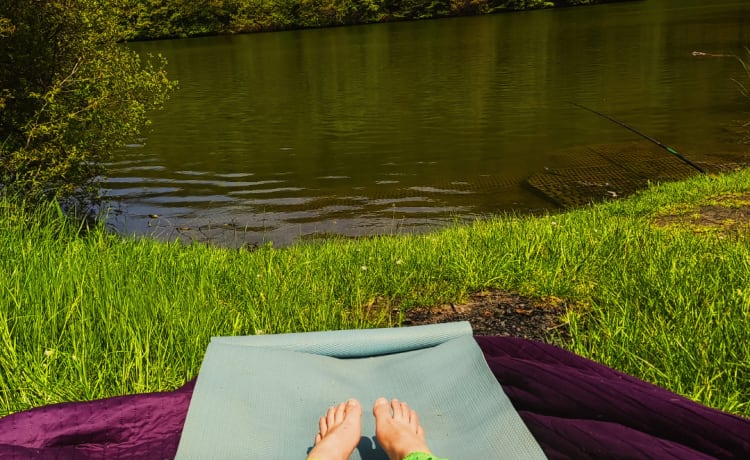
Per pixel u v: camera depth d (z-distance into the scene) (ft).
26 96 25.30
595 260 16.76
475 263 16.87
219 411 7.30
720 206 26.78
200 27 208.54
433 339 9.02
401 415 7.22
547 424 7.18
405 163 50.34
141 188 44.93
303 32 199.52
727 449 6.29
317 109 77.25
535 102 73.67
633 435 6.66
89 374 9.77
